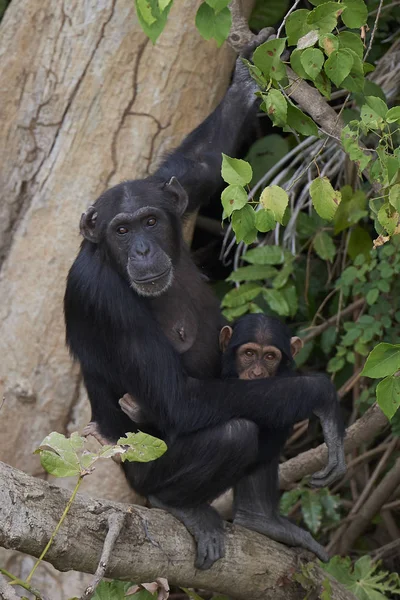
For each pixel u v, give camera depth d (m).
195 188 12.27
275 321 11.87
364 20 8.89
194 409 10.67
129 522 9.37
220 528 10.52
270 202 8.67
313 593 10.81
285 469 13.76
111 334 10.98
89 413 14.26
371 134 14.28
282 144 15.91
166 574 9.86
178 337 11.55
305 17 8.90
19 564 13.91
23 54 15.08
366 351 14.65
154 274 10.87
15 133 14.98
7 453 14.17
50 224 14.59
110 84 14.75
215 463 10.51
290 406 10.65
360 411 15.95
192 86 14.76
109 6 14.85
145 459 8.35
